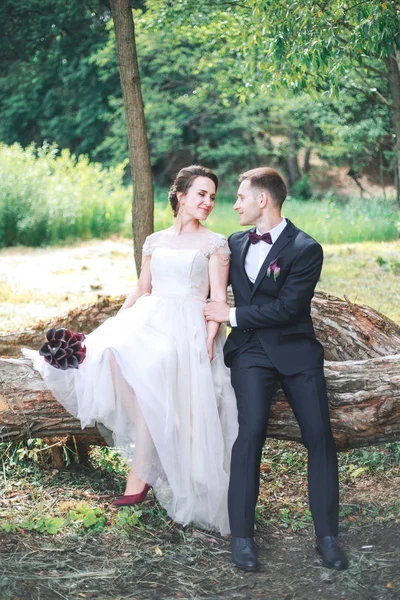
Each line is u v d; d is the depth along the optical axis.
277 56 6.10
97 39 23.08
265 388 3.50
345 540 3.41
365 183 26.33
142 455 3.53
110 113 25.67
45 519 3.47
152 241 4.03
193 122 27.03
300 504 3.83
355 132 17.58
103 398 3.55
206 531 3.55
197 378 3.61
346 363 3.76
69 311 5.40
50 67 24.30
